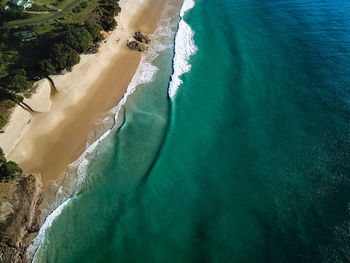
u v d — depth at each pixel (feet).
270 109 173.47
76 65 192.03
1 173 135.23
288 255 114.32
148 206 134.92
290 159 147.02
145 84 195.93
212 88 191.11
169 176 146.20
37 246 122.52
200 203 134.92
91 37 203.41
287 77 192.03
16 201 130.52
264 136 159.53
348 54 200.64
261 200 132.67
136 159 154.30
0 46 196.95
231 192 137.49
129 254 120.26
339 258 110.83
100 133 166.09
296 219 123.95
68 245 123.34
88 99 184.14
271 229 122.31
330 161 143.13
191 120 172.55
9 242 118.32
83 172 148.46
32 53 196.24
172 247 121.39
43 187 141.90
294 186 135.64
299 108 171.32
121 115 176.04
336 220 121.39
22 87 169.27
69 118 172.86
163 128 169.37
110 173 148.15
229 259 116.06
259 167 145.69
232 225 125.59
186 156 154.61
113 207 135.03
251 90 186.39
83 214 132.77
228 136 162.30
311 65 197.26
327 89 178.81
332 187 132.77
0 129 150.82
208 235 123.34
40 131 164.66
